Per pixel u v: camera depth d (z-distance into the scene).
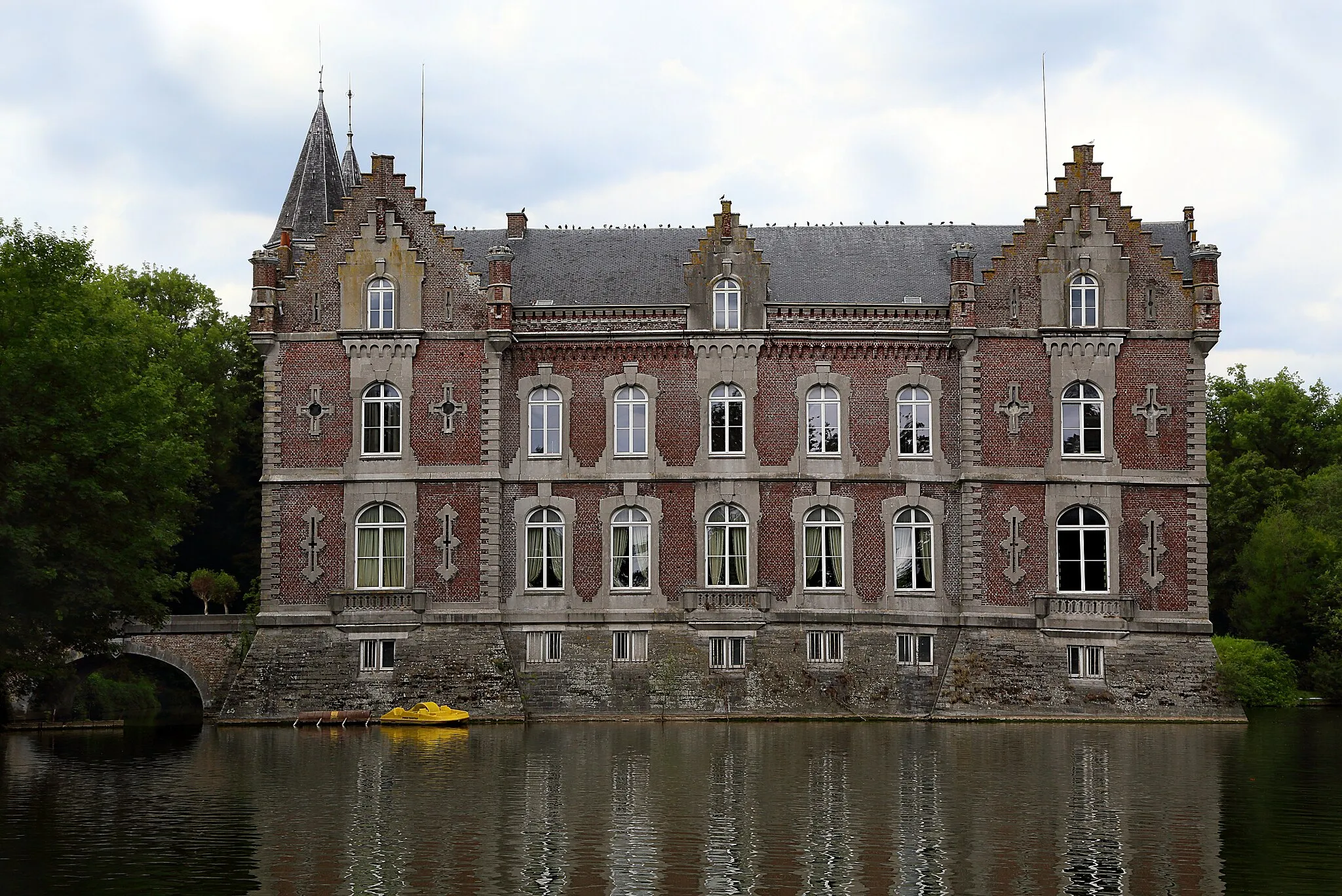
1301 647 70.56
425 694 54.84
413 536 56.31
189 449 62.31
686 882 25.31
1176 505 56.34
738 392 57.81
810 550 57.31
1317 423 89.00
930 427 57.66
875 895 24.41
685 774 38.19
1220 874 25.83
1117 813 31.84
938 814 31.62
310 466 56.66
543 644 56.78
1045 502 56.34
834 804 32.97
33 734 54.19
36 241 51.91
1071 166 57.47
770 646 56.50
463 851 27.77
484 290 57.50
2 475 46.94
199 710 70.81
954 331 56.62
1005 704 54.75
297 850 27.88
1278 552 71.00
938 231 62.22
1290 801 33.53
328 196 65.44
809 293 59.00
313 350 57.12
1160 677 54.97
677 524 57.41
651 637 56.72
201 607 80.38
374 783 36.50
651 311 57.88
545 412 58.00
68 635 50.81
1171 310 56.97
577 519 57.38
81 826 30.48
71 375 49.12
